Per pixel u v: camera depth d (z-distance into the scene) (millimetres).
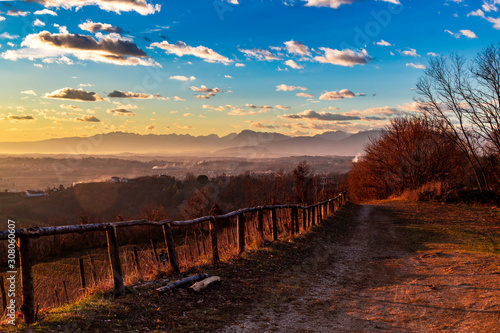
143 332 4238
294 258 9609
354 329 4664
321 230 15086
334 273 8281
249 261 8422
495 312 4875
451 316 4938
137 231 31172
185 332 4379
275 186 33500
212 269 7504
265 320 5000
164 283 6082
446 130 31266
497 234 12852
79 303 4867
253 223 12383
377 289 6770
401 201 31281
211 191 43844
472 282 6594
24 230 4121
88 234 25844
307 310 5492
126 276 6297
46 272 14586
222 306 5473
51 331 3914
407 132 37094
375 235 14617
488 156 29219
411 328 4617
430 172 35156
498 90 25234
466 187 29156
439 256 9562
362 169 47281
